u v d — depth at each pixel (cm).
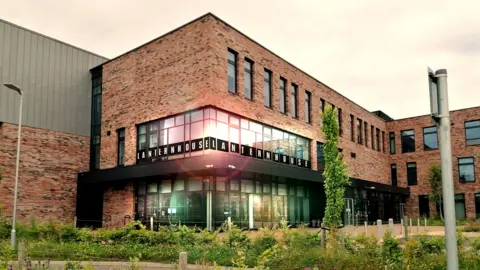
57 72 3253
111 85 3209
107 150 3150
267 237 1505
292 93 3297
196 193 2558
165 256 1449
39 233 2069
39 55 3162
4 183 2841
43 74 3166
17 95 3000
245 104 2717
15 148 2939
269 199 2983
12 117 2955
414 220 4562
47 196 3048
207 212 2492
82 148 3325
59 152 3173
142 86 2934
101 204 3150
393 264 1072
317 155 3497
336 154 1592
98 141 3319
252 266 1242
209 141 2431
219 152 2411
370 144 4675
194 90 2542
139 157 2900
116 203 3002
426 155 4969
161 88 2780
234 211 2642
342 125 4012
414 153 5059
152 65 2880
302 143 3350
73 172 3234
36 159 3033
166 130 2731
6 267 914
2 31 2977
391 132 5266
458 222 4038
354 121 4322
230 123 2605
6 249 1153
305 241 1427
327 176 1572
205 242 1673
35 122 3069
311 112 3494
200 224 2486
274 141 2997
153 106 2816
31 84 3086
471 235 2388
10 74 2980
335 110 1634
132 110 2983
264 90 2948
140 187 2894
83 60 3444
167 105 2711
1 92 2919
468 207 4566
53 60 3244
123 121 3047
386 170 5084
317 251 1272
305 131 3356
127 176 2759
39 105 3109
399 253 1134
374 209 4188
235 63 2714
